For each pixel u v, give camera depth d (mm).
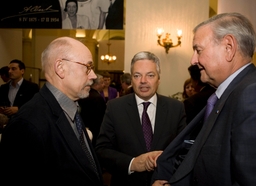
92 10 4984
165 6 4918
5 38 5941
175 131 1637
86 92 1249
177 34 4832
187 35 4906
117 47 10438
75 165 1077
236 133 860
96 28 4992
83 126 1347
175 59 4910
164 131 1613
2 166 957
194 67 2361
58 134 1075
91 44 10250
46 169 1016
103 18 4980
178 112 1696
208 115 1168
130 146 1581
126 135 1594
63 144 1076
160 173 1278
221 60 1040
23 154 959
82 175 1087
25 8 5020
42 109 1076
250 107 850
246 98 868
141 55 1636
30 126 991
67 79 1183
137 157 1468
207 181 962
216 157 939
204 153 983
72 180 1066
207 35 1058
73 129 1227
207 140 996
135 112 1646
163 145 1580
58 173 1052
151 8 4930
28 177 958
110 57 10391
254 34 1038
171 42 4828
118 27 4969
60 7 5008
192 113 2160
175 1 4910
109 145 1639
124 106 1674
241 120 863
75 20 5004
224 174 905
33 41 8570
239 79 1019
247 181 813
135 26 4949
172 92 4918
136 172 1538
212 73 1071
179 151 1287
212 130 998
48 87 1186
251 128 833
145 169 1422
